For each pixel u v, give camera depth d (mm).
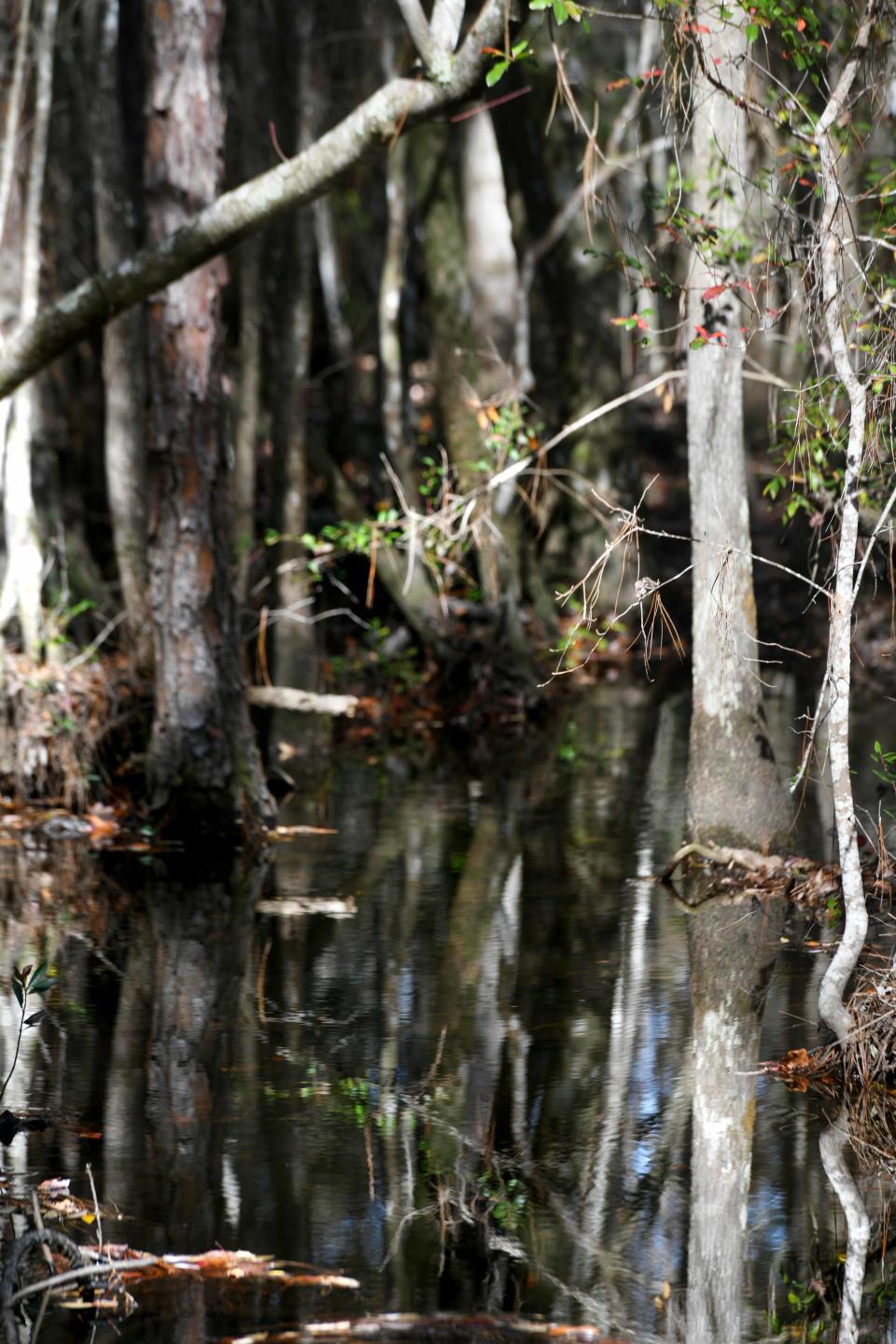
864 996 9344
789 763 17516
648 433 39406
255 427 22938
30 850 15117
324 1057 9578
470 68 11109
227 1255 7047
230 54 26828
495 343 26141
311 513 25688
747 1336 6441
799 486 15430
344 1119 8633
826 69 12094
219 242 12398
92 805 16766
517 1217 7496
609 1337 6406
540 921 12430
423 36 11148
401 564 23703
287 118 23422
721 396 13188
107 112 20844
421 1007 10461
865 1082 9133
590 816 16219
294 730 21953
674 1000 10539
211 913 12844
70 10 21922
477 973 11148
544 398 27688
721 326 13125
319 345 29625
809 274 10773
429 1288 6805
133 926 12469
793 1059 9484
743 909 12703
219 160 15172
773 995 10609
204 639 15422
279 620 23094
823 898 12773
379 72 27016
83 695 17031
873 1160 8148
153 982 11047
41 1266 7043
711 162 13031
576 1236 7328
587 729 21625
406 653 23391
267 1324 6480
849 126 11578
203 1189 7754
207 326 14992
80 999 10703
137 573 18984
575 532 27656
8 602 17594
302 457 23188
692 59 12969
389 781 18344
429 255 25062
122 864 14531
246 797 15531
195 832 15469
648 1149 8242
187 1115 8672
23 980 9109
